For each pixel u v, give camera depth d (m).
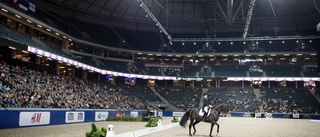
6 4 41.22
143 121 38.22
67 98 40.94
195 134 18.92
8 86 32.09
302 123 38.53
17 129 20.72
